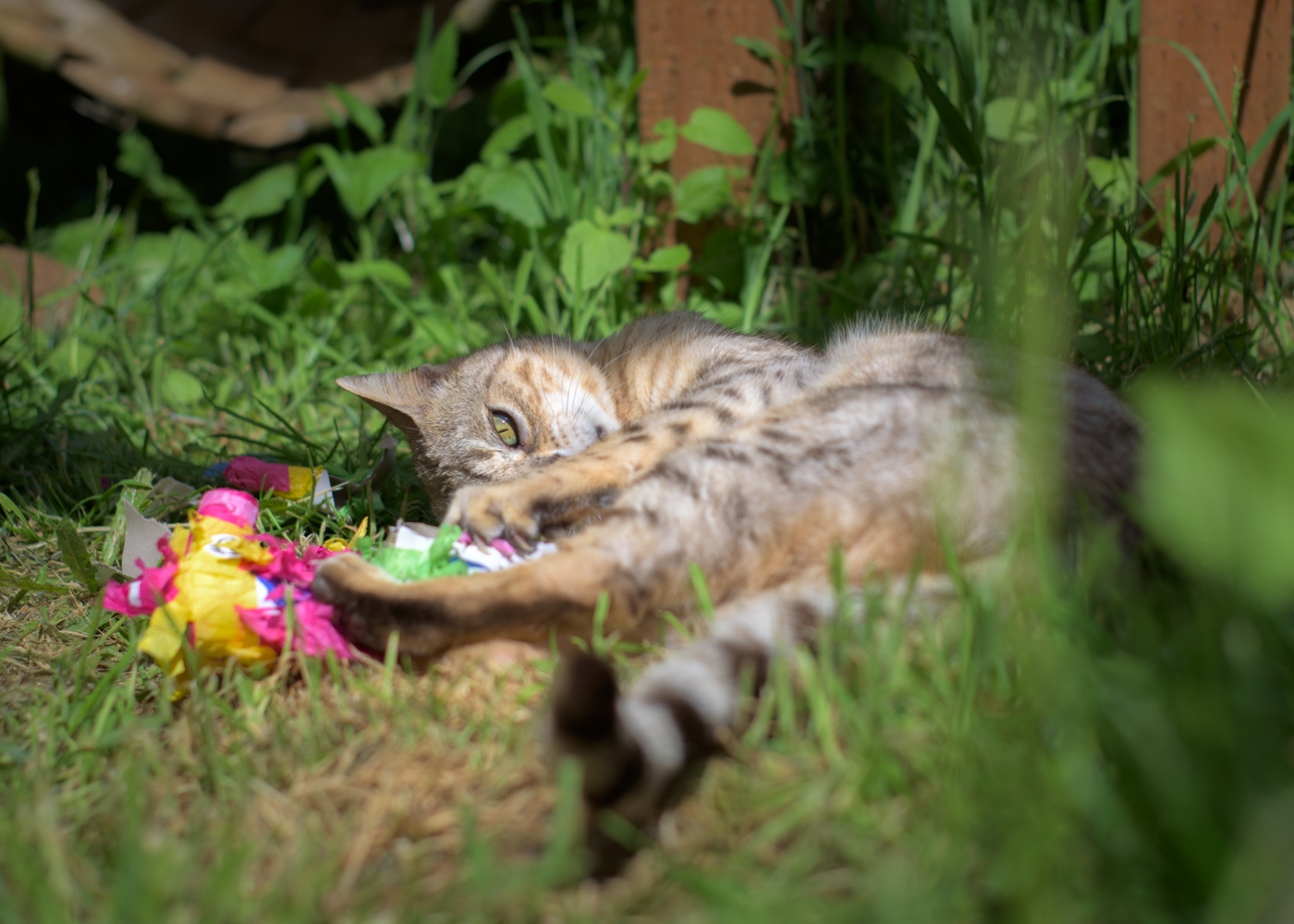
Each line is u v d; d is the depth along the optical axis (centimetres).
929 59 213
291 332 218
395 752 154
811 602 156
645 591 169
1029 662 136
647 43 214
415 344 218
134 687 171
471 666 169
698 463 170
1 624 178
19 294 221
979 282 194
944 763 131
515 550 175
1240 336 187
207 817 142
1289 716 123
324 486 185
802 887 119
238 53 248
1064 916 107
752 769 137
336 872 128
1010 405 171
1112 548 164
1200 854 105
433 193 229
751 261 212
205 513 173
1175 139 206
